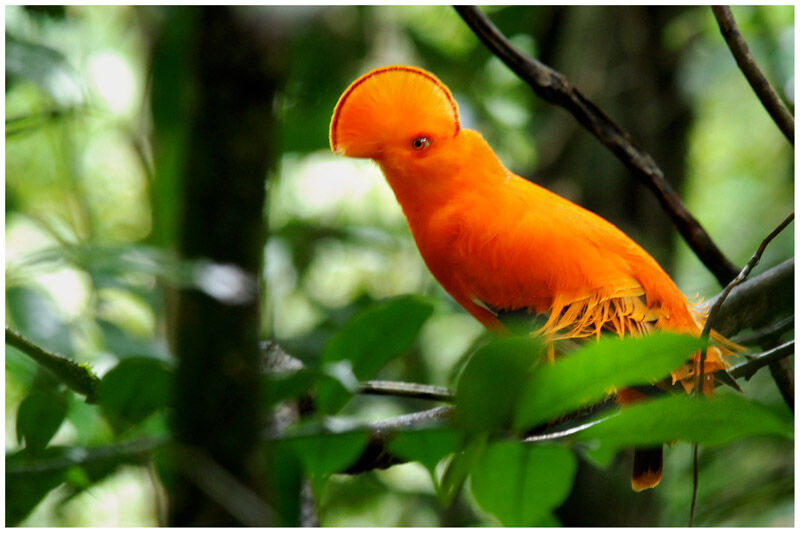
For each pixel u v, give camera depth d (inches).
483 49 432.8
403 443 111.1
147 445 97.5
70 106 290.0
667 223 398.0
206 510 94.0
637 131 395.9
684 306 231.5
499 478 107.0
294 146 410.3
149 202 392.8
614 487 372.2
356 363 122.2
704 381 203.2
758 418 91.4
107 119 453.1
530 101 435.8
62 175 398.6
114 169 523.5
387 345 121.6
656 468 215.9
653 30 401.7
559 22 417.1
